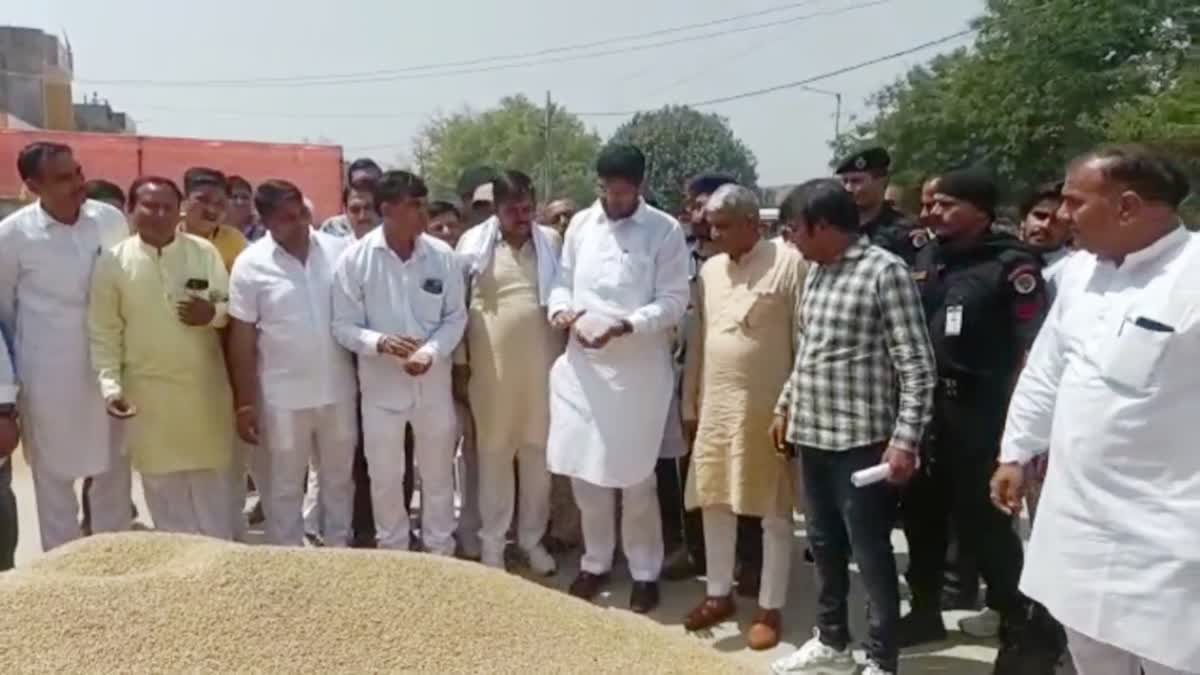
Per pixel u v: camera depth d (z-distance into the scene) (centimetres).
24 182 427
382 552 211
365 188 592
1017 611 377
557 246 495
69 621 179
